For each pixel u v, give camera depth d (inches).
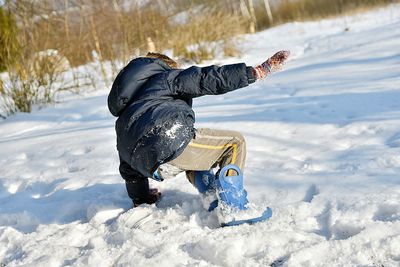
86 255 127.2
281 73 354.3
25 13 349.1
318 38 601.3
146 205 151.2
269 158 182.9
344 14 839.7
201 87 127.0
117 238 135.3
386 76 280.7
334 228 126.0
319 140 196.7
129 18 416.8
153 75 133.4
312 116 226.5
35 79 351.6
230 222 131.5
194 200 149.3
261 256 118.3
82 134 249.6
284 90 291.9
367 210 131.0
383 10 832.9
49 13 368.2
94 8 407.8
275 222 132.0
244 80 126.3
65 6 385.7
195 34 466.6
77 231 144.5
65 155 222.1
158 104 128.0
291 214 135.6
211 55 466.9
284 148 192.2
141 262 119.6
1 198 186.1
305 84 298.5
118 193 169.9
